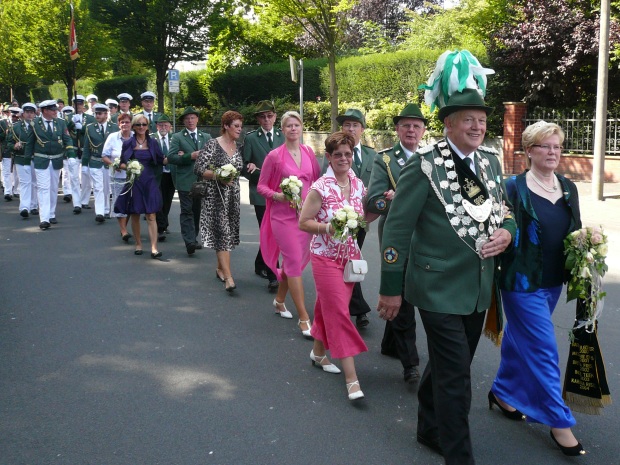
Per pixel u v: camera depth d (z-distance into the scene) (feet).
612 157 52.95
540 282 13.82
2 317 22.56
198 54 113.09
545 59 55.47
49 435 14.35
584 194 47.52
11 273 28.55
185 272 29.07
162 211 36.27
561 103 58.80
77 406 15.79
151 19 105.81
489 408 15.69
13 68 140.36
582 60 54.08
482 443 13.99
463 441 12.32
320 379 17.57
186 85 117.80
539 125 14.07
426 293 12.59
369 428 14.76
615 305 23.65
